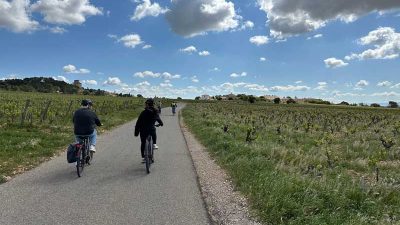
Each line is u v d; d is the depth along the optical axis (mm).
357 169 11656
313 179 8328
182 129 24406
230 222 6219
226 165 10922
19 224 5867
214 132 18844
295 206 6512
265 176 8375
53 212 6488
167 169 10633
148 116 10625
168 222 6148
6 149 12641
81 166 9891
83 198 7414
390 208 7188
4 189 8008
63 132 18828
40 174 9594
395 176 10391
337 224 5910
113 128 23312
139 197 7578
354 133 21984
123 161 11828
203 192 8055
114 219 6215
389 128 26906
